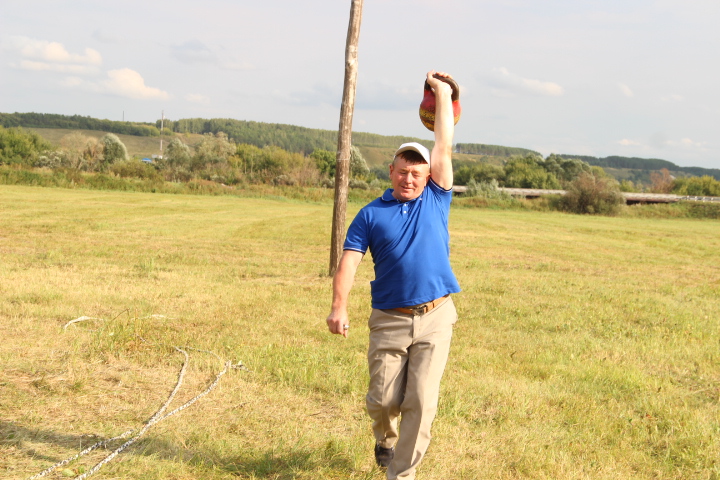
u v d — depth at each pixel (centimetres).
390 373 325
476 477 375
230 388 502
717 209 5209
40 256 1248
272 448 394
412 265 316
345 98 1098
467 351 684
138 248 1473
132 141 15212
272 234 2000
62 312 734
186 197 3962
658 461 425
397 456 319
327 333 717
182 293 920
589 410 510
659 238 2709
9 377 480
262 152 8219
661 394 571
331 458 384
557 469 393
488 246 1989
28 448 365
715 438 463
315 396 500
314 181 5903
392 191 330
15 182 3834
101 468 346
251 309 835
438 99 345
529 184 9700
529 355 680
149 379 511
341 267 322
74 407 437
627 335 821
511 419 476
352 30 1054
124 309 781
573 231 2861
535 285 1208
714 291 1257
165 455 372
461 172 10556
